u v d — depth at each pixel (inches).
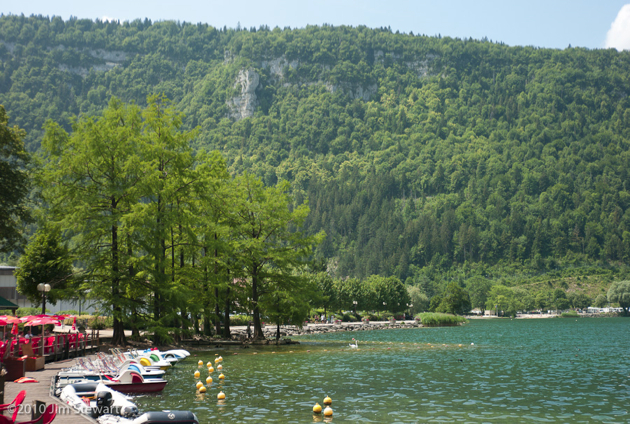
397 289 5994.1
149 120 1823.3
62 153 1665.8
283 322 2265.0
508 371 1389.0
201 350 1955.0
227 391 1029.2
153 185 1674.5
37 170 1665.8
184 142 1883.6
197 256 1987.0
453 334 3511.3
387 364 1520.7
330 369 1393.9
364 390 1051.3
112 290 1658.5
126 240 1678.2
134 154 1700.3
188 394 993.5
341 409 859.4
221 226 1995.6
